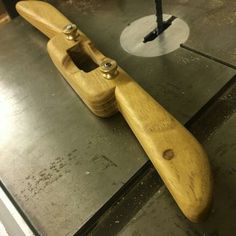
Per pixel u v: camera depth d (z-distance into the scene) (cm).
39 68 72
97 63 61
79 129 58
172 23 72
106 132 56
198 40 67
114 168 51
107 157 53
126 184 49
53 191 51
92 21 80
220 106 56
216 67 61
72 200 49
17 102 66
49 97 65
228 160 49
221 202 45
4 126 62
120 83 53
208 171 40
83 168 52
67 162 54
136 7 80
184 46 67
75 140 57
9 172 55
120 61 67
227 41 65
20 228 49
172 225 45
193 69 62
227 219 43
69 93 65
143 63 66
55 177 52
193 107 56
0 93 69
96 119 59
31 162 55
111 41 73
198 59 63
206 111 56
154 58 66
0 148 59
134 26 75
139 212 47
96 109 56
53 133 59
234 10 71
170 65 64
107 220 48
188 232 44
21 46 79
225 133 53
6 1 87
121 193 49
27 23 86
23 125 62
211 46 65
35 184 52
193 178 40
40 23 75
